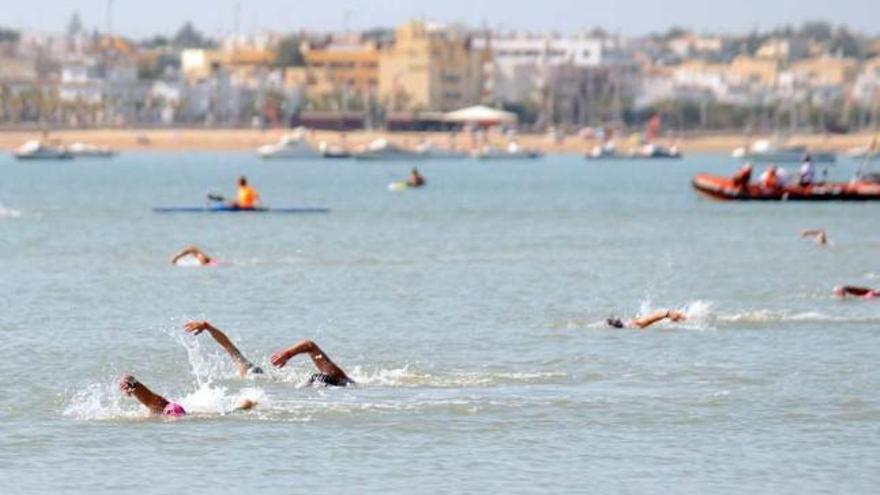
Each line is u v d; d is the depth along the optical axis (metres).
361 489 57.75
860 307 109.19
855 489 57.94
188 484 58.31
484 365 83.44
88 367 82.44
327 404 71.62
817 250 166.25
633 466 61.12
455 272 136.75
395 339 93.50
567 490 57.69
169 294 117.00
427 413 69.88
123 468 60.50
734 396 74.38
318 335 95.44
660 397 74.12
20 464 61.19
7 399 73.38
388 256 154.62
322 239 179.75
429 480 58.94
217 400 72.00
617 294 119.44
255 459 61.78
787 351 87.56
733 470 60.53
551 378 79.25
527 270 139.38
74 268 138.62
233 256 152.88
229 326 99.50
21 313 105.12
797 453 63.16
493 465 61.16
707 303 110.00
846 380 78.56
